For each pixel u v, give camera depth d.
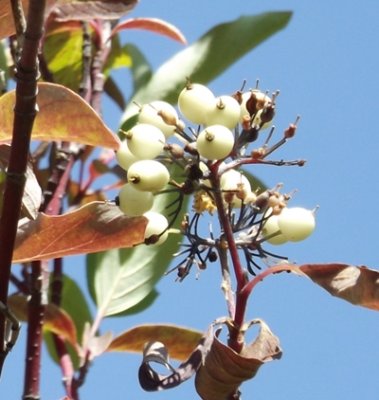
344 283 0.51
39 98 0.51
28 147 0.48
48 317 0.64
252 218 0.52
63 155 0.64
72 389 0.63
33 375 0.60
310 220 0.53
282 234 0.53
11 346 0.50
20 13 0.48
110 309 0.65
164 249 0.65
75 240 0.53
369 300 0.51
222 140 0.51
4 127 0.52
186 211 0.62
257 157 0.52
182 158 0.52
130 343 0.62
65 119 0.52
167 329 0.62
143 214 0.53
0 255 0.49
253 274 0.52
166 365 0.51
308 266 0.52
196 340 0.62
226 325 0.51
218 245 0.52
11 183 0.49
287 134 0.53
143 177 0.52
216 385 0.51
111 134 0.52
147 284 0.65
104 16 0.62
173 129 0.53
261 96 0.52
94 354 0.63
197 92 0.53
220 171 0.52
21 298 0.63
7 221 0.49
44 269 0.61
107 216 0.53
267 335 0.51
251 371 0.50
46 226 0.53
